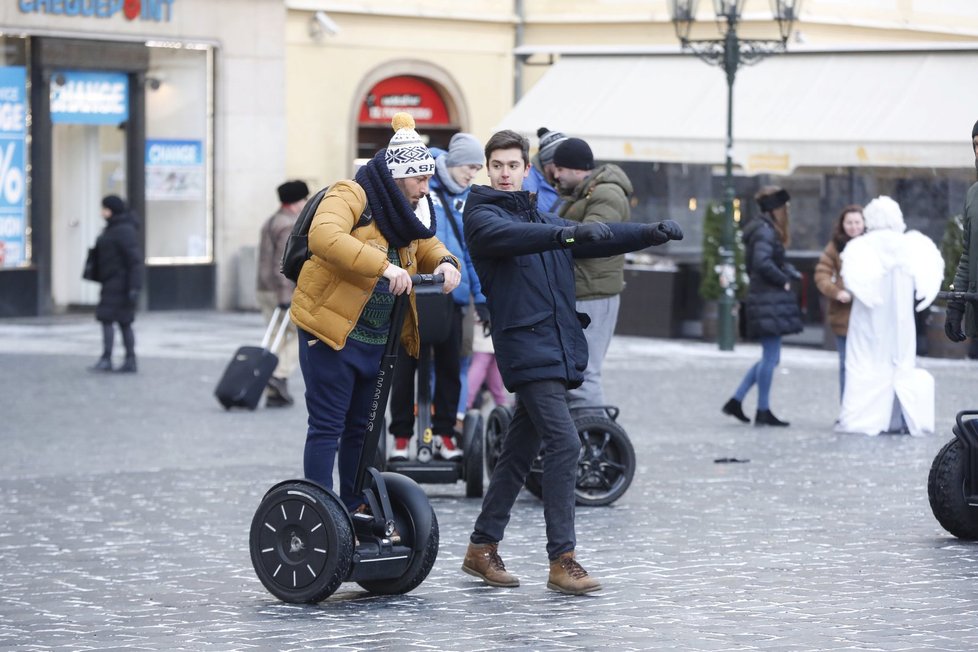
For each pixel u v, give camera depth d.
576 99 36.91
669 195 36.47
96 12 35.47
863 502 14.52
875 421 19.84
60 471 16.56
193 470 16.64
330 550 10.04
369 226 10.10
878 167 33.66
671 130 34.81
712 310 33.09
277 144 38.41
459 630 9.36
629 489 15.38
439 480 14.76
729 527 13.22
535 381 10.48
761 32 39.16
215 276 37.72
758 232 20.66
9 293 34.78
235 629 9.43
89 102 35.91
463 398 15.82
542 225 10.27
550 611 9.91
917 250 19.70
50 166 35.22
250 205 38.12
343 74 39.69
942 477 12.42
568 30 41.78
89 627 9.54
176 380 25.06
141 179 36.50
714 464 17.11
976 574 11.11
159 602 10.30
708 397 23.86
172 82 37.00
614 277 14.70
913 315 19.81
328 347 10.07
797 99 34.12
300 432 19.91
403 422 15.08
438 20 41.06
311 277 10.06
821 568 11.36
